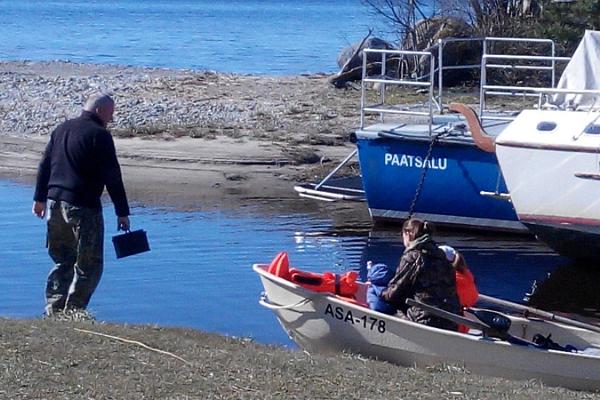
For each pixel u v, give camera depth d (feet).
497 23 116.47
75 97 110.11
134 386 25.72
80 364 27.17
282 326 37.70
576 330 35.76
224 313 42.42
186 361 28.14
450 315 33.24
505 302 37.88
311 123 94.32
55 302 35.22
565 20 111.55
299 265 51.75
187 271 49.24
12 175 74.28
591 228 50.16
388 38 172.24
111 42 224.12
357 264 52.08
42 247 53.47
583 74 52.65
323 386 26.89
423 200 60.18
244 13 404.77
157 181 72.13
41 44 214.90
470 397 27.12
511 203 53.78
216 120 96.32
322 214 63.87
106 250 53.11
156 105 104.78
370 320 34.09
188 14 386.73
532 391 28.81
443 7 120.16
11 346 28.14
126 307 43.01
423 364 33.45
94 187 34.71
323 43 225.15
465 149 58.44
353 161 76.74
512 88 60.18
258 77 134.41
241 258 52.31
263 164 77.00
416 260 33.86
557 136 50.19
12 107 103.04
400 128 61.62
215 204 65.87
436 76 111.24
